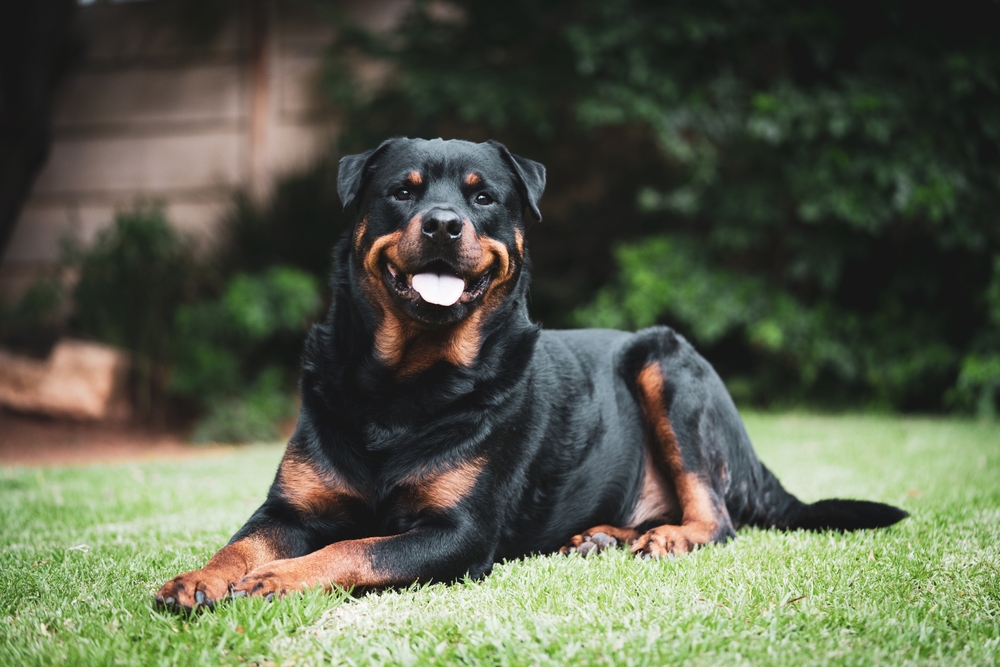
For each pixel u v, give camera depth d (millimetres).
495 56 9094
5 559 2846
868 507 3168
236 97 9664
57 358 7566
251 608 2057
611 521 3209
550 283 9438
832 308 8242
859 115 7680
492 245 2766
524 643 1955
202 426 7430
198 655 1880
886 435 6414
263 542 2504
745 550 2850
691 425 3197
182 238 9172
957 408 8234
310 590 2203
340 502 2635
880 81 7883
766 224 8492
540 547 2957
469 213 2766
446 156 2836
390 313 2658
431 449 2604
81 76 9820
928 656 1914
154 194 9797
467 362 2713
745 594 2301
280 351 8477
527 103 8266
